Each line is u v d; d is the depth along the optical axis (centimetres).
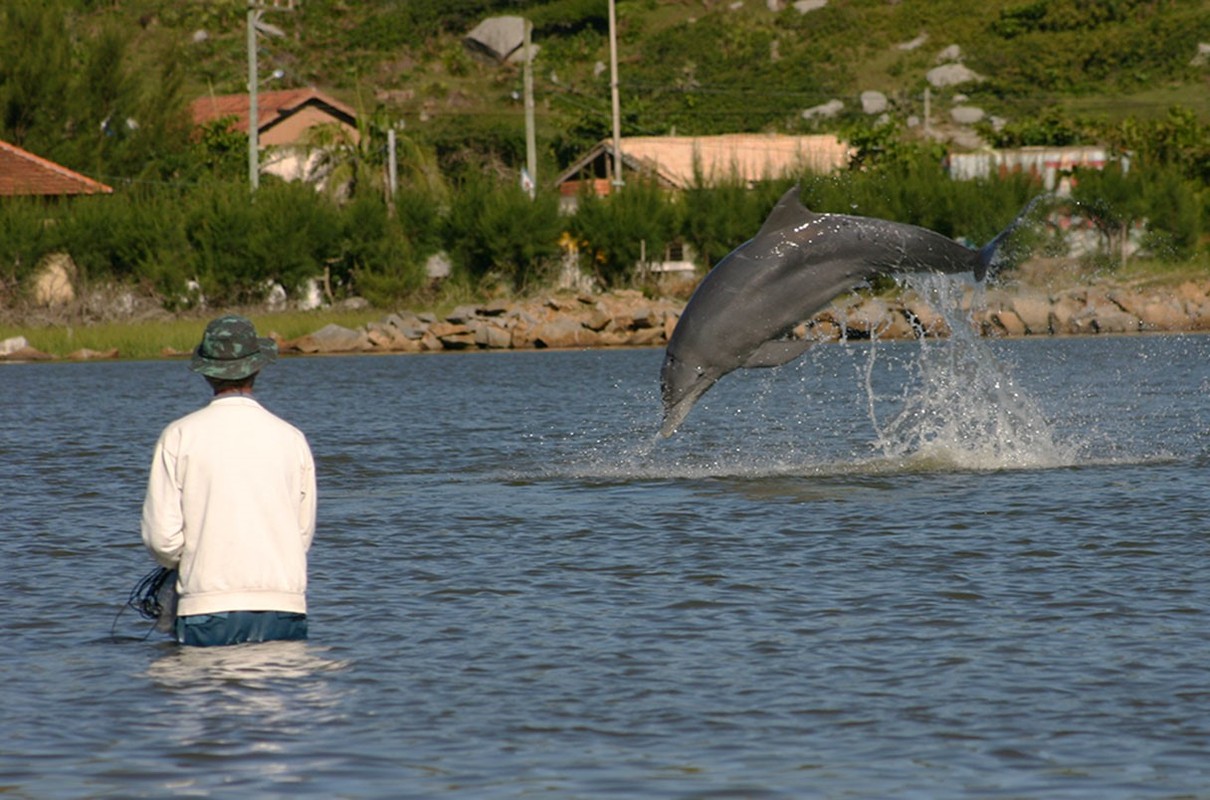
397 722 2542
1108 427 7156
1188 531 4250
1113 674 2784
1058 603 3372
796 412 8456
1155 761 2314
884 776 2267
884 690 2711
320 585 3691
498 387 10931
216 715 2580
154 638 3150
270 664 2888
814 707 2617
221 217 18675
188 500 2941
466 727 2517
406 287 19088
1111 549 4006
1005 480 5375
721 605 3409
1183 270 18850
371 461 6378
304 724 2531
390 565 3953
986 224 18912
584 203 19612
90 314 18288
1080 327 16662
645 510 4838
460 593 3581
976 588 3544
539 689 2739
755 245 4978
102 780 2264
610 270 19712
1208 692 2661
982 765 2309
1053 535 4222
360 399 9994
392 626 3234
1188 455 6053
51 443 7275
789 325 4934
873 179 19575
